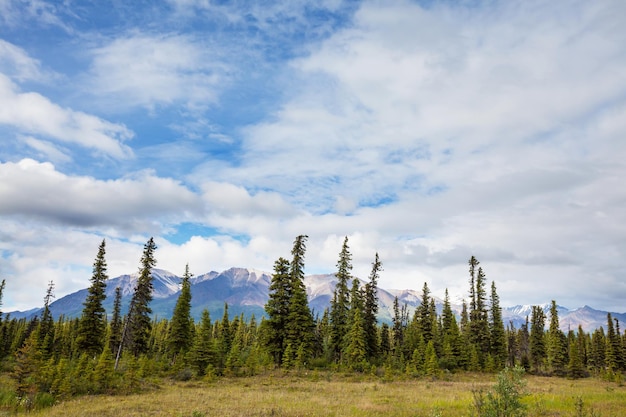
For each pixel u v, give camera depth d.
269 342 52.06
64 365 28.80
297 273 53.59
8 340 72.62
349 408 20.55
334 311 58.50
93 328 50.84
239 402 23.80
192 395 27.84
